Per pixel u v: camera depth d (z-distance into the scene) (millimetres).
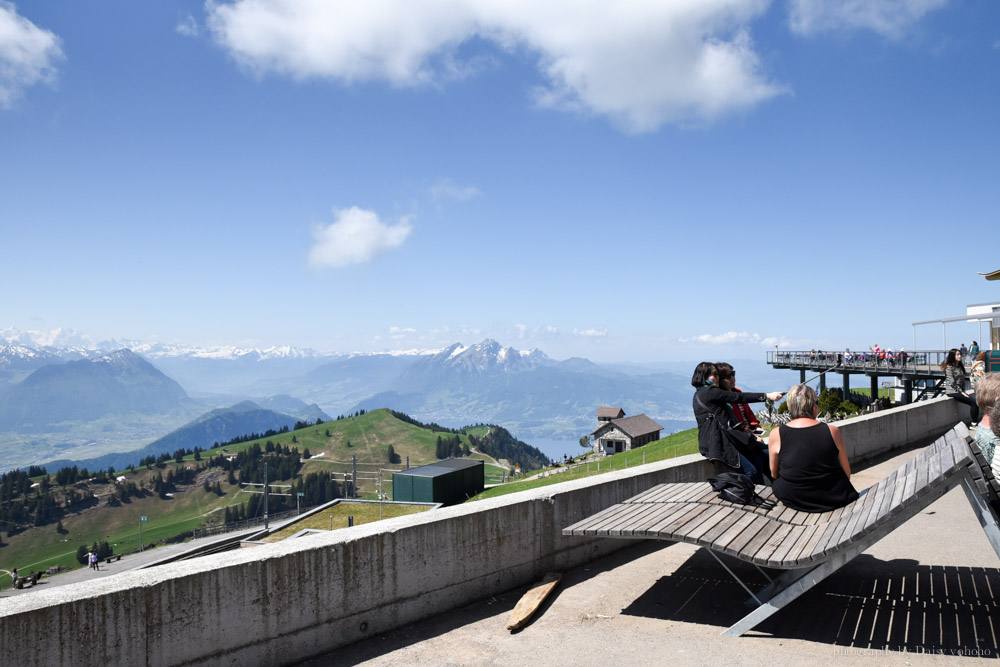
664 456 42000
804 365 55688
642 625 4676
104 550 183625
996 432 4695
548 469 95750
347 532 4621
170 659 3586
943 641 4137
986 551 6047
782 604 4242
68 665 3203
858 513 4457
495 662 4121
